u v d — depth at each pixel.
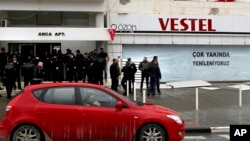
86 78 22.84
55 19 26.08
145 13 26.38
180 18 26.84
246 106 17.61
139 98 19.36
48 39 23.61
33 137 9.30
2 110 15.78
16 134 9.27
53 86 9.59
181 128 9.61
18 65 20.28
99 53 22.25
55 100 9.45
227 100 19.28
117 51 25.62
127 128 9.38
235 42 27.50
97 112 9.35
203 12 27.62
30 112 9.30
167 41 26.38
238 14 28.19
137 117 9.41
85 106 9.41
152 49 26.44
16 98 9.52
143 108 9.58
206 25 27.28
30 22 25.75
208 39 27.05
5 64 20.34
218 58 27.72
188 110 16.45
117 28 25.84
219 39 27.23
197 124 13.33
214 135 12.08
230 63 27.95
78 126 9.32
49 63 21.38
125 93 20.67
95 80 20.95
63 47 25.58
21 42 25.08
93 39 24.19
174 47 26.89
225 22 27.62
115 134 9.37
